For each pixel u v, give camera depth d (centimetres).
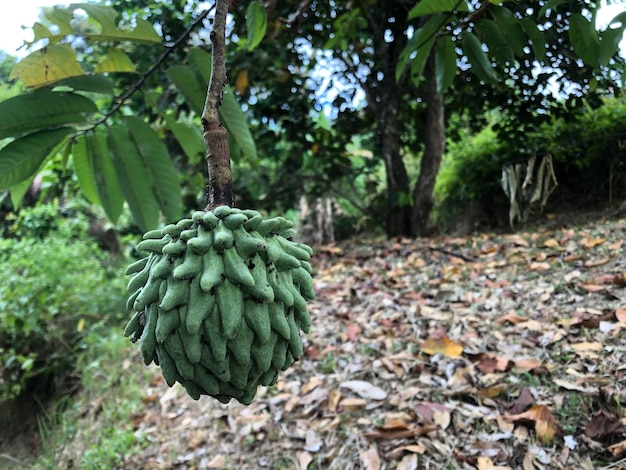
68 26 36
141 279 25
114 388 84
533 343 58
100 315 108
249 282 23
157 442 66
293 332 26
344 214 157
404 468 46
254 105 119
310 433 55
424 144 132
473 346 60
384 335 69
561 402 48
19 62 36
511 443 46
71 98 40
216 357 23
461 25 41
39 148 40
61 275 109
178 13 90
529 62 64
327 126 167
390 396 57
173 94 91
